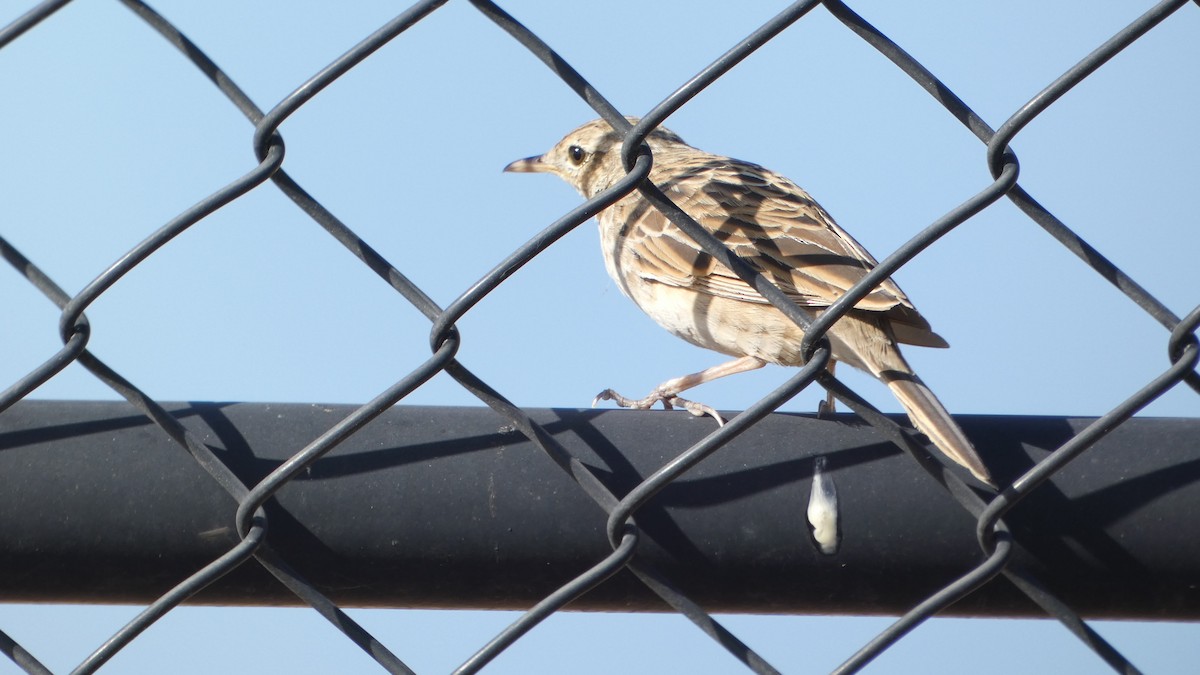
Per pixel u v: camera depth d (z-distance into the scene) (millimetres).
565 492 4547
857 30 4551
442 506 4516
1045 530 4617
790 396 4512
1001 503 4426
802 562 4590
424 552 4527
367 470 4523
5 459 4418
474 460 4559
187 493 4469
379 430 4598
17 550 4398
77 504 4414
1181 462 4680
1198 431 4766
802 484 4602
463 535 4516
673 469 4441
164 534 4453
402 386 4477
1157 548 4613
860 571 4605
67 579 4480
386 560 4527
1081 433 4441
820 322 4527
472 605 4676
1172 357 4512
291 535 4477
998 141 4500
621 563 4488
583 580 4469
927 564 4602
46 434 4469
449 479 4531
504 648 4457
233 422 4566
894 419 4910
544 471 4555
